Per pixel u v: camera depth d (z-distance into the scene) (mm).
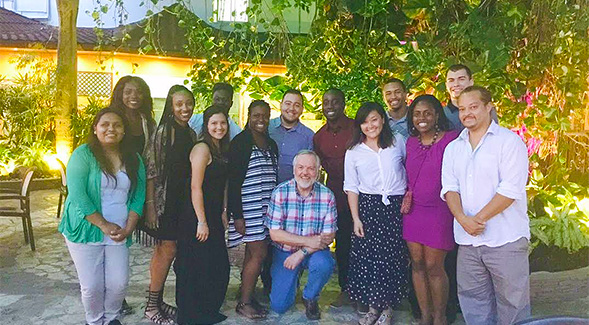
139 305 4641
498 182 3416
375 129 4023
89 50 10891
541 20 5273
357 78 5449
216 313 4270
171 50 10719
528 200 5516
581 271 4789
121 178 3768
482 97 3436
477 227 3406
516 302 3465
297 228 4246
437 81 5188
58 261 5875
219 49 6242
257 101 4293
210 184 4066
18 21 12531
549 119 5066
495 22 5059
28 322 4254
